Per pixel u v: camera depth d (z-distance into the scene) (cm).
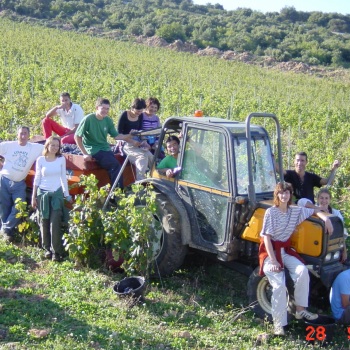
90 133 993
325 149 1930
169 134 988
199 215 881
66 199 959
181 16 9781
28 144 1019
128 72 3947
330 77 6138
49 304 791
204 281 933
